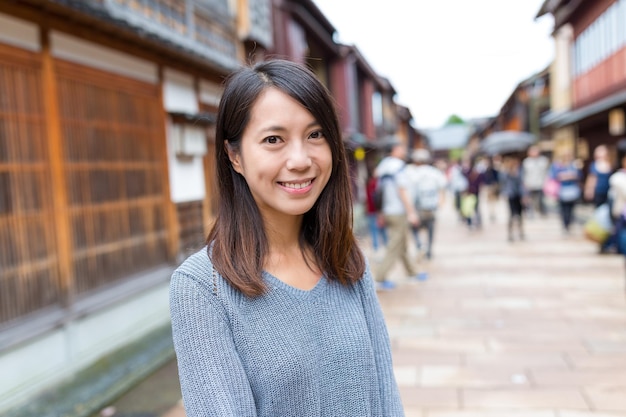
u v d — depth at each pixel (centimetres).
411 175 836
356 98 1784
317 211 129
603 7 1230
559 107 1697
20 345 356
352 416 116
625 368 383
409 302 594
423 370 396
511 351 428
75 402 356
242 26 787
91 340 434
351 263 129
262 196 115
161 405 358
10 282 354
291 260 125
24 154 369
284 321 111
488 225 1377
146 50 531
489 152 2061
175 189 597
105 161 467
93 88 455
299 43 1123
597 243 845
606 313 524
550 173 1162
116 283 476
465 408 333
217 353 103
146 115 542
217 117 121
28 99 375
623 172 723
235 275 109
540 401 338
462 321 514
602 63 1248
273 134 111
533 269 754
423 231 1310
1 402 338
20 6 366
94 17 401
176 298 107
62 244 401
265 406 105
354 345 119
